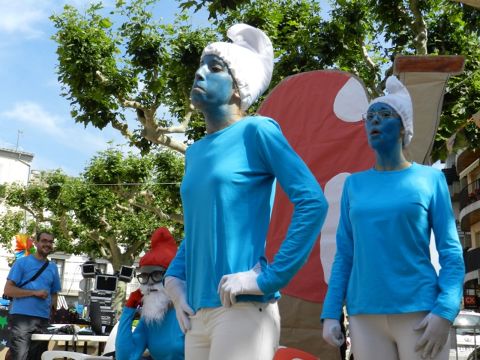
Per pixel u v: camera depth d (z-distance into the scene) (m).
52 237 7.89
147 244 33.31
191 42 14.05
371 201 2.96
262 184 2.47
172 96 14.49
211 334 2.34
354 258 2.99
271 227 4.85
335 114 4.83
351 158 4.71
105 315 11.09
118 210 32.00
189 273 2.47
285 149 2.45
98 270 13.48
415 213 2.88
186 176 2.54
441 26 14.02
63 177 35.41
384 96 3.08
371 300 2.82
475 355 8.38
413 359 2.72
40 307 7.57
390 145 3.04
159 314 4.57
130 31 14.08
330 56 14.43
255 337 2.26
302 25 15.16
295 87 5.02
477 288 31.11
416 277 2.80
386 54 14.15
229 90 2.54
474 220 32.53
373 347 2.83
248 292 2.23
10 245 42.75
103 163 28.69
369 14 14.65
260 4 14.71
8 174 55.00
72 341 6.72
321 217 2.37
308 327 4.53
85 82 14.46
